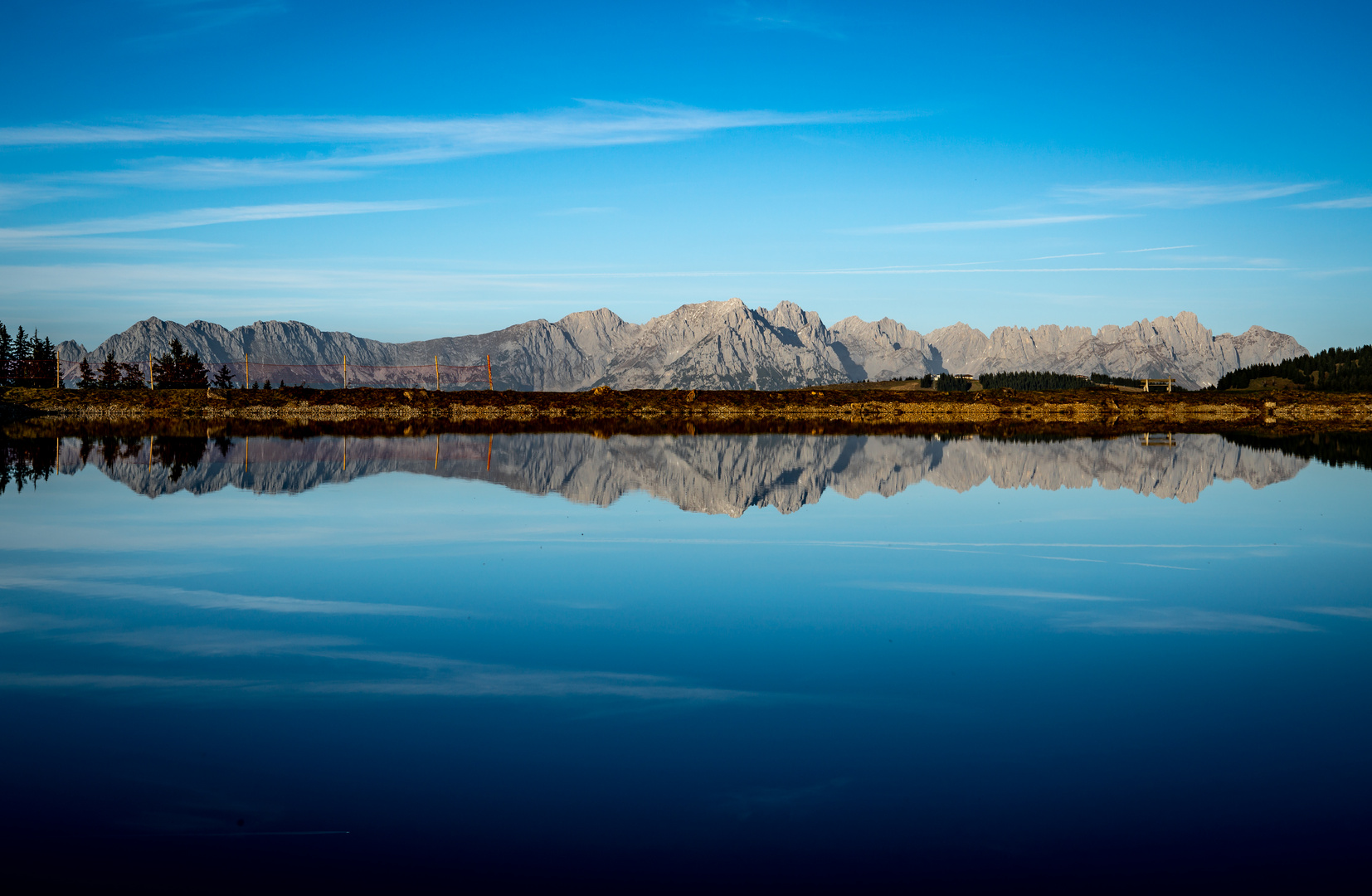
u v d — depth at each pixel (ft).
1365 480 138.82
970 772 35.88
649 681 46.01
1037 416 393.09
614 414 381.40
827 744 38.42
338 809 32.99
